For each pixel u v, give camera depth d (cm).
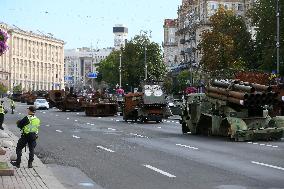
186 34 10856
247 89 2586
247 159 1800
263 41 6619
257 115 2661
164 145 2364
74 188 1259
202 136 2900
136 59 9856
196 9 10275
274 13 6222
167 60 13225
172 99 6247
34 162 1692
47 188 1202
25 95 11662
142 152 2066
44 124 4122
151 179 1386
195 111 3002
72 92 7275
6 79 19675
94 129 3531
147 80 4478
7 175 1402
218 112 2777
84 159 1844
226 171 1512
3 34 1925
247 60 7156
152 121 4600
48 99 8750
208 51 6969
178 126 3878
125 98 4547
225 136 2842
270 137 2584
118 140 2650
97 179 1395
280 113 3045
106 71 13200
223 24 7244
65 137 2848
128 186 1282
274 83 3175
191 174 1464
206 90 2898
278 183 1295
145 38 9944
